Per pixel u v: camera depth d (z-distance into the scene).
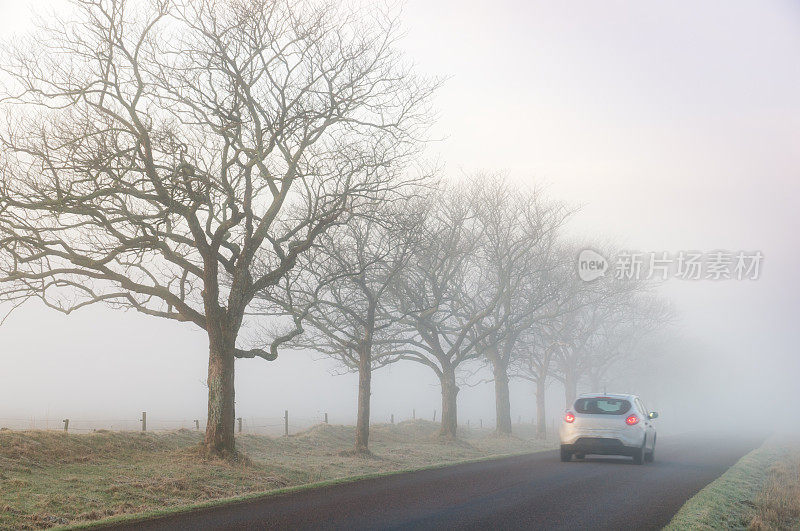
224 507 13.62
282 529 11.05
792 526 14.57
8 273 21.64
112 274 22.69
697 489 17.53
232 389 23.75
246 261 24.45
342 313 37.97
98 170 20.23
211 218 24.11
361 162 26.25
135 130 22.09
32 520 12.95
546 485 17.31
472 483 17.70
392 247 33.47
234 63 22.75
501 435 49.69
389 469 27.14
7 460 18.16
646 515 13.09
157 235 21.81
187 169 21.80
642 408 25.66
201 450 23.02
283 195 25.09
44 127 21.03
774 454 37.19
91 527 11.50
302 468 24.53
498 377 50.97
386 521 11.87
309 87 24.64
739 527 13.67
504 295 43.38
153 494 16.84
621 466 23.47
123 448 22.94
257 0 22.53
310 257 32.72
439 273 39.84
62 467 18.89
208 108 22.84
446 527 11.34
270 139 23.58
